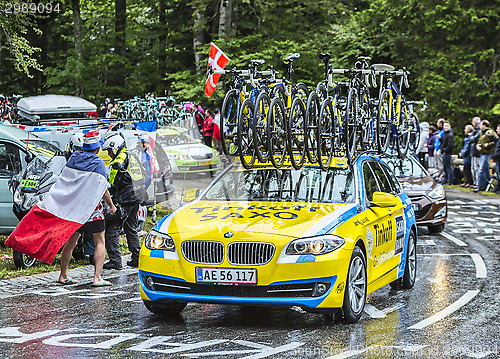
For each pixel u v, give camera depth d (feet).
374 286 26.23
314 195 26.35
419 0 111.96
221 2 108.17
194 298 22.99
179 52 120.47
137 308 26.35
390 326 23.57
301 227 23.27
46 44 126.21
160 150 36.73
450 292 30.25
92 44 119.85
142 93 117.60
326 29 116.57
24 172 35.65
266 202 26.13
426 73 112.16
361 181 27.12
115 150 34.88
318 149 26.78
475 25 110.63
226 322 23.98
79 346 20.68
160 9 122.62
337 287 22.82
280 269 22.41
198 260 23.04
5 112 70.95
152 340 21.40
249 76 25.79
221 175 28.12
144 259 23.93
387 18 115.44
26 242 29.84
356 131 29.86
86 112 67.05
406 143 37.73
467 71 111.75
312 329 22.93
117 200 34.76
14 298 28.43
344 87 30.48
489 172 80.07
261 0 111.65
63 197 30.19
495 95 111.14
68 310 26.04
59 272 34.50
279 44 103.60
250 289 22.58
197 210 25.36
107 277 33.24
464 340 21.76
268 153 25.54
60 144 41.63
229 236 22.80
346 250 23.15
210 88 30.58
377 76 34.17
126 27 122.21
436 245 44.68
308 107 26.40
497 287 31.37
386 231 27.63
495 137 76.43
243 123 25.07
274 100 25.40
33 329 22.98
